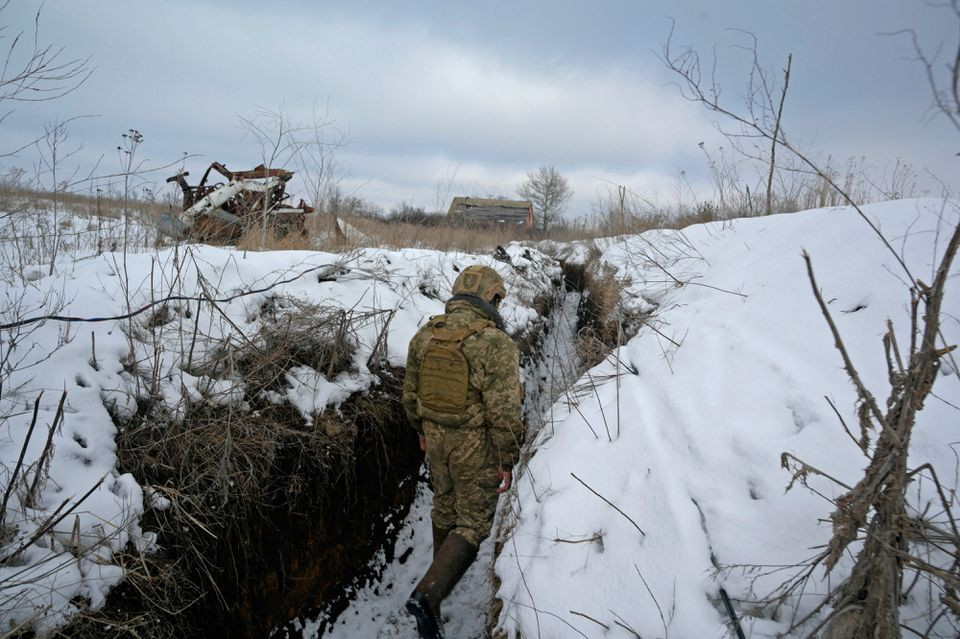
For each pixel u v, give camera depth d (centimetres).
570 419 346
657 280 546
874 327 275
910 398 148
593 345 482
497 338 283
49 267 404
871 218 374
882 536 148
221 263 420
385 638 312
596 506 259
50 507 223
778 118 182
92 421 264
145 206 553
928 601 171
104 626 199
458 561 273
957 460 203
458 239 1042
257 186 702
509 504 323
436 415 282
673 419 281
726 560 200
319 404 353
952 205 350
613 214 1101
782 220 484
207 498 265
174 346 336
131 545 229
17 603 187
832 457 219
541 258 1137
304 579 299
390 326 462
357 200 763
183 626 224
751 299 363
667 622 194
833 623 156
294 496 300
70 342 295
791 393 258
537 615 227
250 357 353
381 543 363
